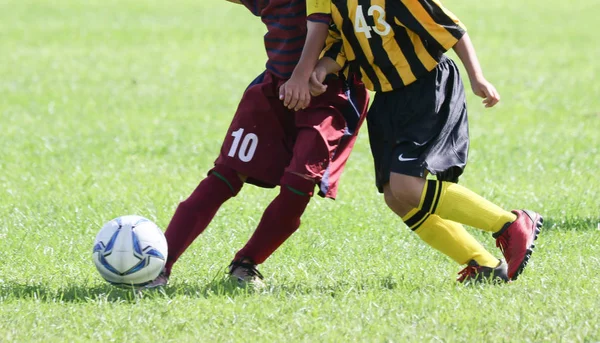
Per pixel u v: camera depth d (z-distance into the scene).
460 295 16.61
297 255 20.45
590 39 78.12
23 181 29.78
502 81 57.44
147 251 16.77
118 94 52.28
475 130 41.34
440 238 17.97
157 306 16.00
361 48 17.17
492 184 28.94
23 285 17.83
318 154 17.20
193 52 69.88
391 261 19.78
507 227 17.34
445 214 17.28
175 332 14.70
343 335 14.47
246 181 18.27
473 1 104.06
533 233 17.45
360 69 17.50
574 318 15.12
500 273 17.78
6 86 54.41
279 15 17.88
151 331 14.75
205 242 21.45
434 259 20.05
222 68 62.75
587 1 104.56
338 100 17.89
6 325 15.08
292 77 17.03
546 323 14.89
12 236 22.05
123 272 16.66
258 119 17.84
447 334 14.38
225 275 18.31
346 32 17.20
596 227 22.97
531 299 16.31
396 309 15.74
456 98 17.50
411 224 18.02
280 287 17.58
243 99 18.06
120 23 85.12
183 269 19.16
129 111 46.88
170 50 70.75
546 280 17.72
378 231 22.61
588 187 28.22
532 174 30.75
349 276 18.47
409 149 16.89
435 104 17.09
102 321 15.21
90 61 65.25
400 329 14.68
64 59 66.00
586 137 39.00
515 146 36.66
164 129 41.66
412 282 17.83
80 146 37.03
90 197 26.97
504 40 76.81
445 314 15.43
